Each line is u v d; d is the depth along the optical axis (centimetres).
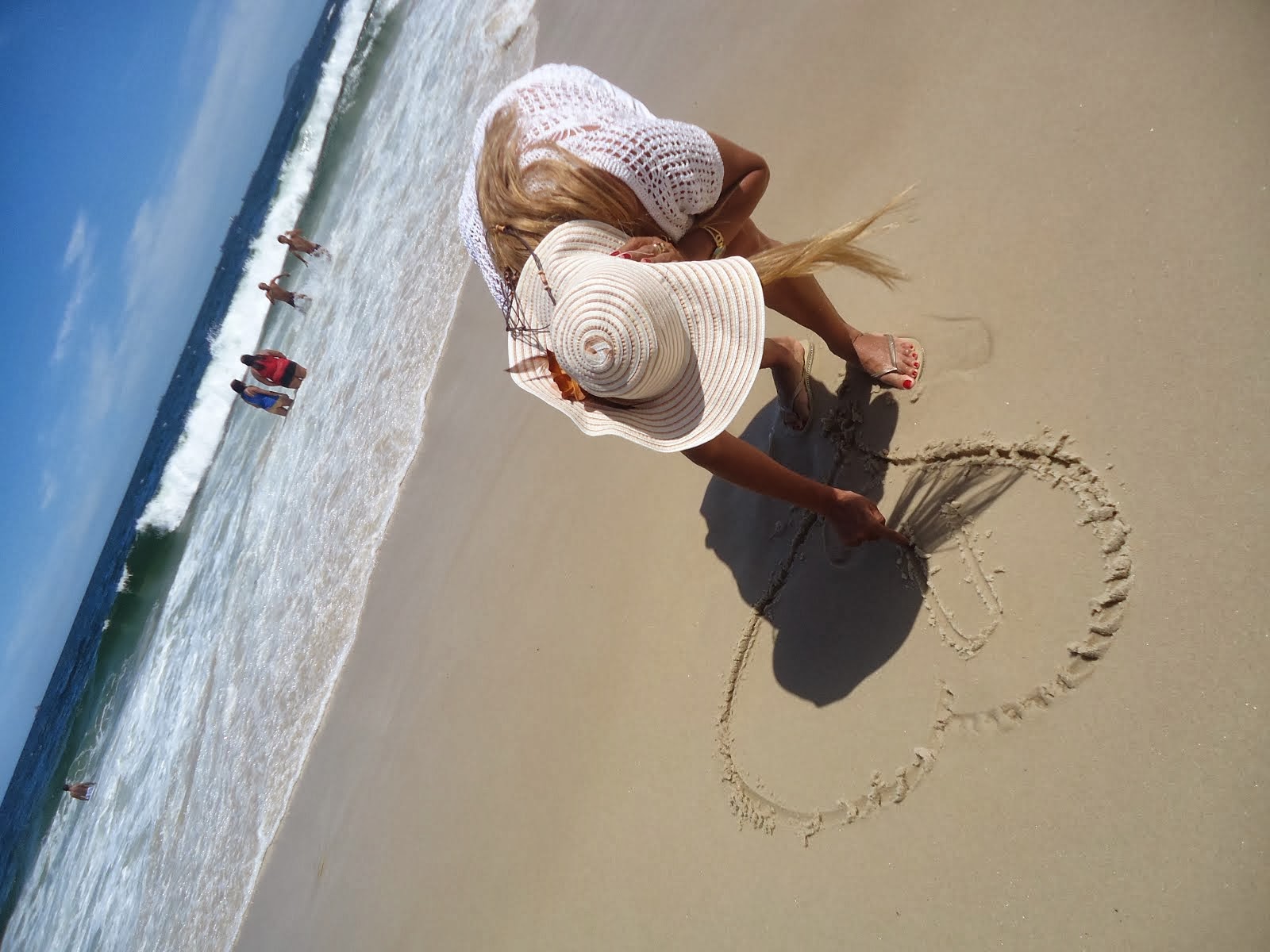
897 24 354
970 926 217
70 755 1800
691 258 224
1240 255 221
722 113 433
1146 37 261
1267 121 226
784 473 243
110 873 1048
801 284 255
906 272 299
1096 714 211
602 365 187
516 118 214
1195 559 204
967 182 296
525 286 212
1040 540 234
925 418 272
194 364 2367
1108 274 245
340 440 833
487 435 551
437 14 1209
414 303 785
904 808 242
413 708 482
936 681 245
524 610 426
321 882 495
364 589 620
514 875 360
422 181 934
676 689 325
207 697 948
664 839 305
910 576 260
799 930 254
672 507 367
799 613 291
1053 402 243
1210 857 184
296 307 1393
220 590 1152
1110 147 259
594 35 618
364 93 1500
